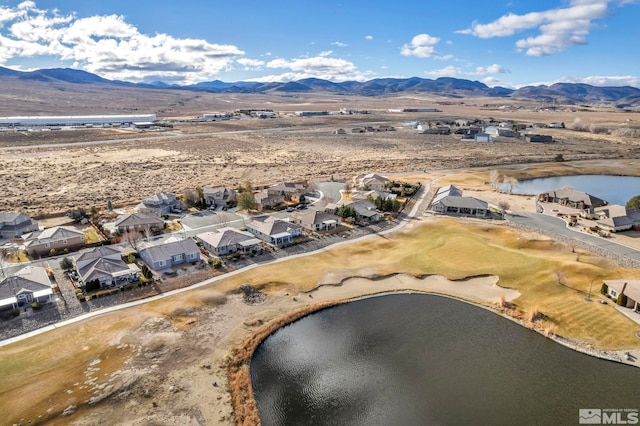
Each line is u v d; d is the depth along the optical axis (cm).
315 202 11900
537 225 9762
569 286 6612
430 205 11606
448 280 7088
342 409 4244
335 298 6519
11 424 3944
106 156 18788
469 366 4909
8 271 7131
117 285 6694
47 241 7994
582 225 9750
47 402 4222
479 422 4081
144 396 4338
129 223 9125
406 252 8219
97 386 4450
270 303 6288
